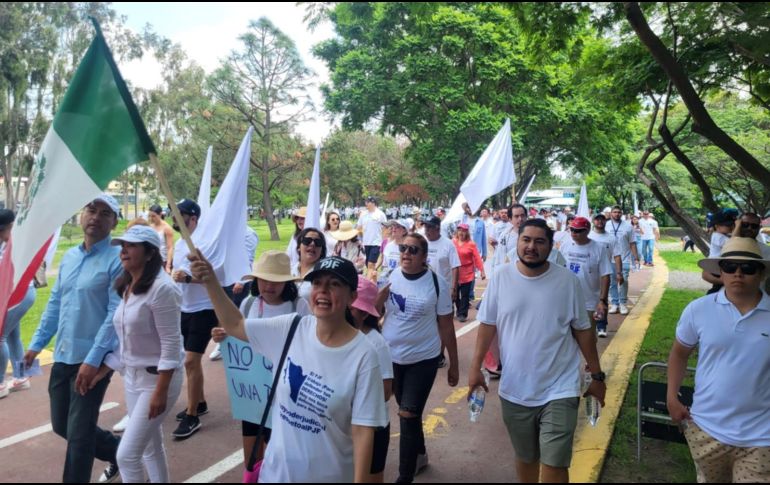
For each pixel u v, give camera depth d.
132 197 47.06
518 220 6.95
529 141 25.00
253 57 29.00
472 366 3.54
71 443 3.20
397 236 6.80
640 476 3.83
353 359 2.41
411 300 3.88
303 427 2.42
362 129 24.97
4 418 5.12
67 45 14.86
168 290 3.21
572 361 3.27
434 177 31.08
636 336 7.94
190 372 4.71
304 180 36.56
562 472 3.07
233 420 5.02
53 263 15.57
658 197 6.64
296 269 6.54
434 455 4.34
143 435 3.14
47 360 6.83
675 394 3.20
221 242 4.98
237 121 30.53
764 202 11.08
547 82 22.09
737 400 2.89
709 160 15.34
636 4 4.91
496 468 4.10
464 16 19.31
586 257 6.53
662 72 6.86
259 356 3.06
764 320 2.87
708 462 3.02
